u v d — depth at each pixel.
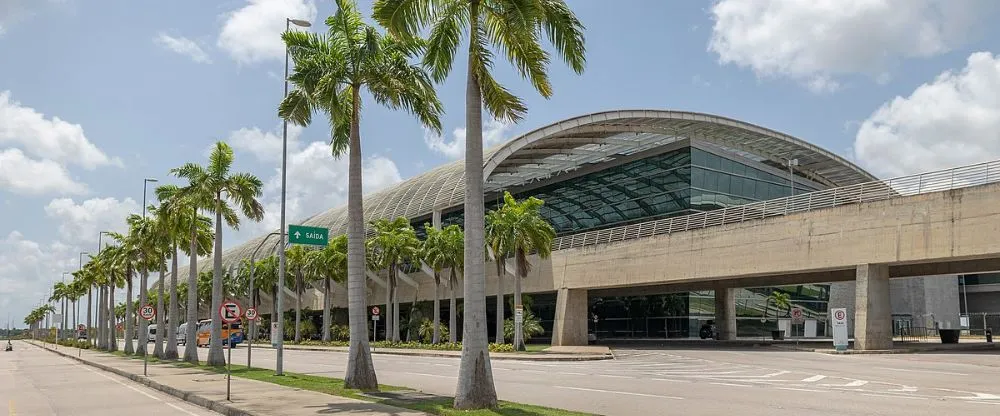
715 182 62.31
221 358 35.22
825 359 32.19
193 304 39.75
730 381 21.98
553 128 55.94
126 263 61.06
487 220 48.53
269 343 80.94
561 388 20.48
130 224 57.56
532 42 15.84
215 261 36.22
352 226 20.67
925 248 31.89
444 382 23.86
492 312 74.12
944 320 75.00
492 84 16.42
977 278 83.19
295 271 79.69
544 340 68.50
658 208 62.19
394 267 63.69
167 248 52.72
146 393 22.77
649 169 63.59
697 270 42.12
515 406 14.44
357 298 20.23
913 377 22.44
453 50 16.59
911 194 32.81
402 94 20.94
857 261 34.62
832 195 37.75
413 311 67.69
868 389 18.83
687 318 59.91
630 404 16.03
